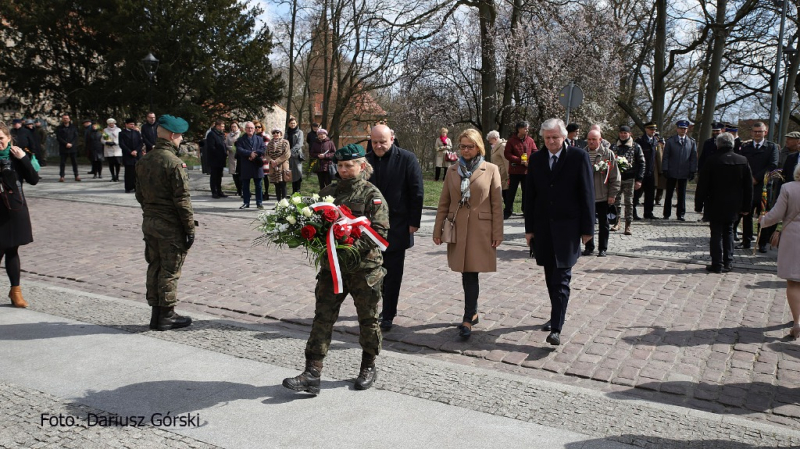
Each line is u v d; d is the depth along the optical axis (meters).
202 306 6.39
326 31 27.25
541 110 23.69
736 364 4.86
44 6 28.94
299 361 4.80
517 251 9.27
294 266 8.19
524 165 11.98
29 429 3.60
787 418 3.99
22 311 5.99
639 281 7.46
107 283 7.28
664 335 5.53
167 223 5.40
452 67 24.72
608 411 3.95
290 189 17.25
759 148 9.73
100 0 29.36
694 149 12.34
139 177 5.44
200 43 29.78
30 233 6.10
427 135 28.53
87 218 12.08
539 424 3.75
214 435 3.57
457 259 5.47
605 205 8.72
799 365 4.85
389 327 5.66
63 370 4.52
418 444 3.49
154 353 4.91
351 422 3.76
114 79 29.31
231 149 15.47
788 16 21.55
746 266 8.31
